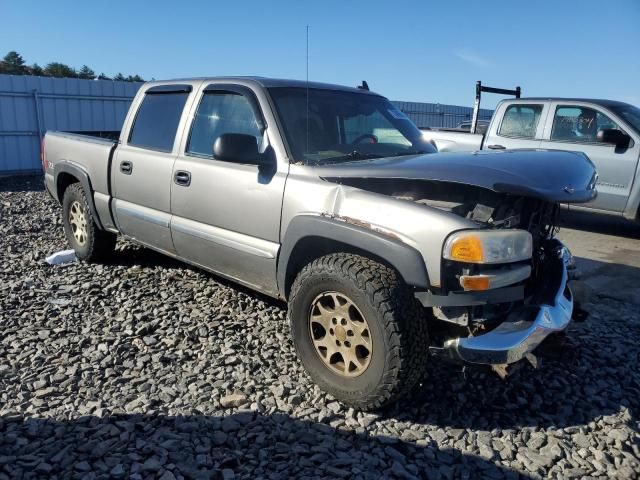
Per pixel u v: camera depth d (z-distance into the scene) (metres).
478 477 2.61
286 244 3.44
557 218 3.79
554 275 3.31
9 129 13.79
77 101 14.66
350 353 3.09
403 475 2.56
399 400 3.21
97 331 4.06
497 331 2.87
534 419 3.12
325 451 2.72
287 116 3.82
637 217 7.82
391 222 2.97
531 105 8.77
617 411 3.23
